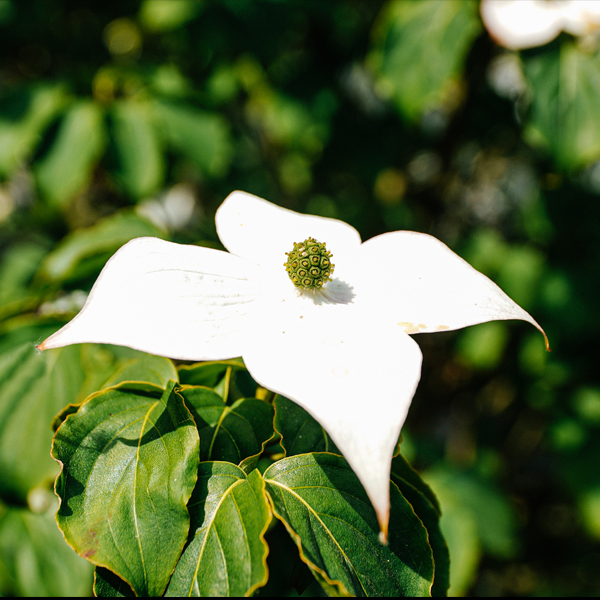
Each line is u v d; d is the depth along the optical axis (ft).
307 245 0.55
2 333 0.66
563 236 1.27
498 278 1.33
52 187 0.99
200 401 0.54
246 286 0.53
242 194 0.62
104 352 0.70
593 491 1.19
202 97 1.13
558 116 0.94
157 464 0.49
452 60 1.00
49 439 0.64
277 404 0.53
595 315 1.22
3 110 1.02
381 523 0.40
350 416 0.43
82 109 1.02
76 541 0.46
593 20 0.90
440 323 0.52
